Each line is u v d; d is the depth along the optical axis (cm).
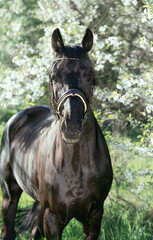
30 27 1040
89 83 315
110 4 698
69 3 670
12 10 853
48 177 336
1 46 1130
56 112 324
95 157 331
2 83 612
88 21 650
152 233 459
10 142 468
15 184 462
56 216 341
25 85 607
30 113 475
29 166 392
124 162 548
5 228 462
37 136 407
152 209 484
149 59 641
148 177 463
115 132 596
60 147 327
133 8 675
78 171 326
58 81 305
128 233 446
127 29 703
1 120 1219
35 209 464
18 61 580
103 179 338
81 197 332
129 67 671
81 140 318
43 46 640
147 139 455
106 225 478
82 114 295
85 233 359
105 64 677
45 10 719
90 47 331
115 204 526
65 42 588
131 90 466
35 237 446
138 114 614
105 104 615
